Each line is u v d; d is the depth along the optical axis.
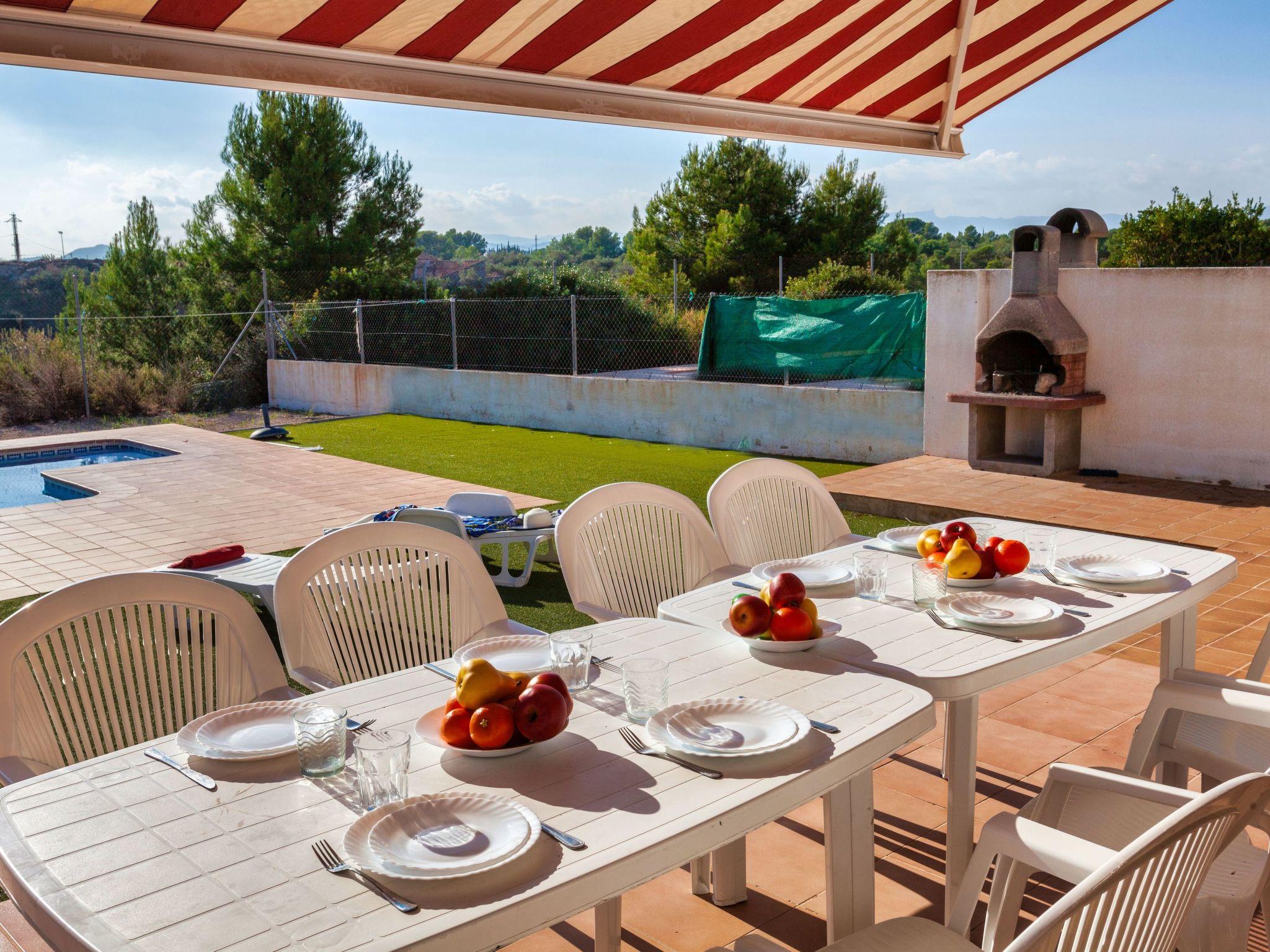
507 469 11.22
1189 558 3.26
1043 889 2.94
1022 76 6.24
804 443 12.19
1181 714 2.78
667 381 13.48
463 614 3.37
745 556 4.20
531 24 3.95
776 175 28.25
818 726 2.04
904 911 2.85
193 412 20.31
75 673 2.62
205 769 1.95
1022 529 3.35
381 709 2.23
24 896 1.54
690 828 1.66
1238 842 2.36
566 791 1.80
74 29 3.16
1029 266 9.02
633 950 2.70
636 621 2.85
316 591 3.17
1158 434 8.94
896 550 3.51
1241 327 8.38
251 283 24.86
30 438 15.20
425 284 25.38
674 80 4.80
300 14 3.47
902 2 4.90
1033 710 4.16
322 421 16.77
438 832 1.66
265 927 1.42
